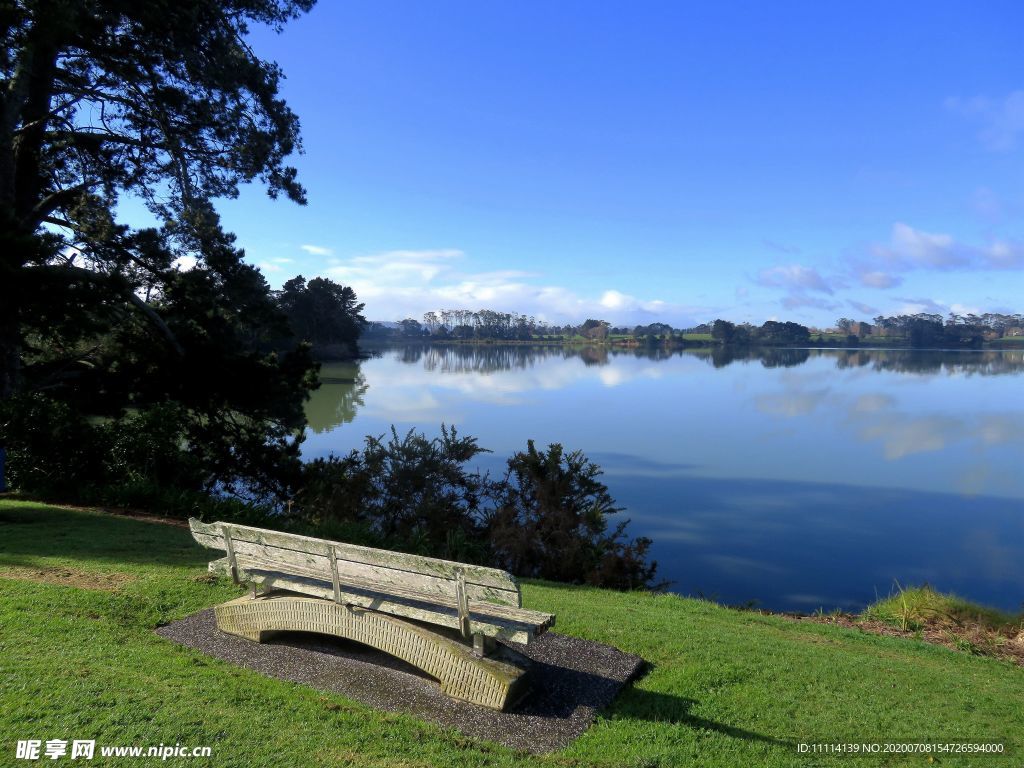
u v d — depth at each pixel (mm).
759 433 31203
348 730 3703
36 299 12742
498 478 19438
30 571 6086
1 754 3090
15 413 10430
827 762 3809
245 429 17281
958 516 17328
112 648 4492
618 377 71438
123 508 9898
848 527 16156
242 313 17812
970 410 40719
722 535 15453
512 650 4441
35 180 16094
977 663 6688
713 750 3797
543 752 3658
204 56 15570
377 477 12312
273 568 4918
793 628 7449
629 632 5793
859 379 67625
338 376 66688
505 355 141125
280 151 17297
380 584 4543
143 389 16516
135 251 17094
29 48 12742
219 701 3885
